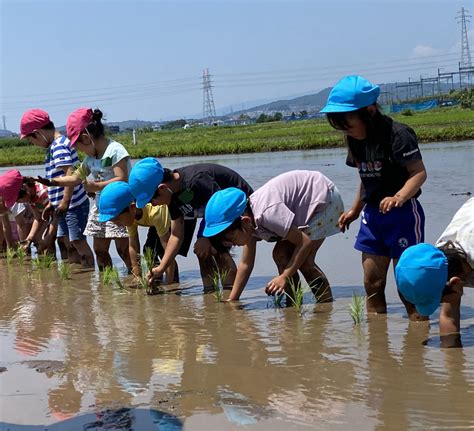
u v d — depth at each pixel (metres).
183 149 27.52
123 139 50.28
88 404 3.09
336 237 7.12
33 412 3.02
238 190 4.57
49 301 5.39
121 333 4.31
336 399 3.02
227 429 2.74
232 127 71.00
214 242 4.68
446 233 3.82
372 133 4.24
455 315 3.89
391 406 2.91
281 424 2.77
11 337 4.34
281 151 24.81
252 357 3.68
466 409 2.85
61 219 7.14
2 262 7.56
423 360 3.49
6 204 7.07
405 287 3.47
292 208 4.80
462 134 22.06
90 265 6.97
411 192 4.15
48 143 7.00
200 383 3.30
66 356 3.87
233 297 5.05
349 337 3.97
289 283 5.03
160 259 6.13
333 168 14.52
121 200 5.51
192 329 4.32
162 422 2.83
